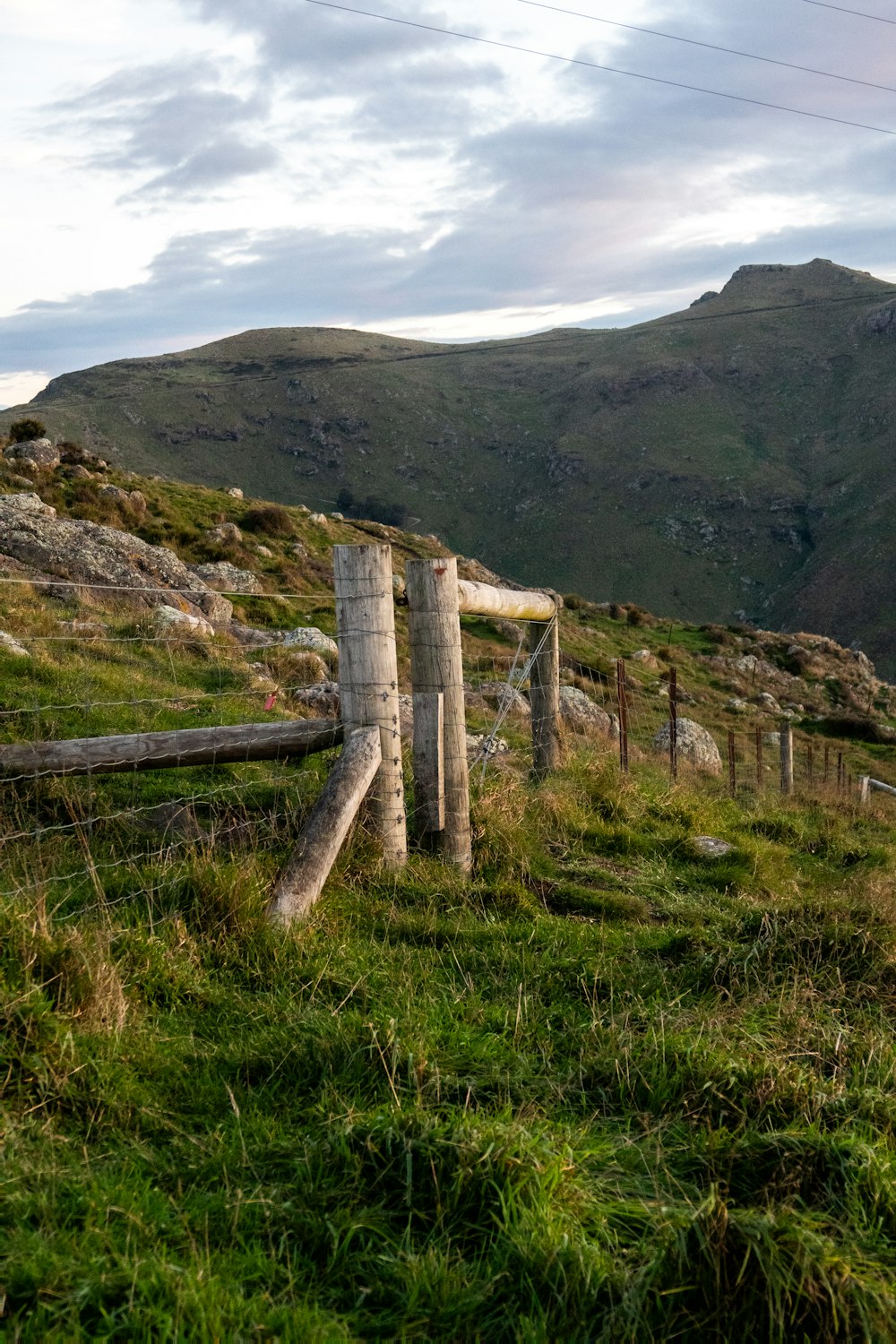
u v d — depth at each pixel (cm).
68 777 609
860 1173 282
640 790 947
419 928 503
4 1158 264
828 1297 227
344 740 572
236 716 926
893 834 1445
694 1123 322
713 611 18762
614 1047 366
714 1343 226
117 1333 208
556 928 530
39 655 929
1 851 498
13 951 345
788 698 4128
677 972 473
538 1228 249
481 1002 419
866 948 474
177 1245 244
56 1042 313
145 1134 301
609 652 3878
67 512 2805
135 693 923
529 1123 306
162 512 3228
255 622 2320
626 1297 230
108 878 482
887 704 4609
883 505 19188
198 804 631
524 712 1741
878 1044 387
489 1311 234
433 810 616
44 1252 224
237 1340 207
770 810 1264
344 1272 242
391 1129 282
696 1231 240
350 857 553
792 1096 331
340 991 407
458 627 625
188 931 429
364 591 563
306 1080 334
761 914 540
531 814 757
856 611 16950
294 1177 276
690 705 3303
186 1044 352
